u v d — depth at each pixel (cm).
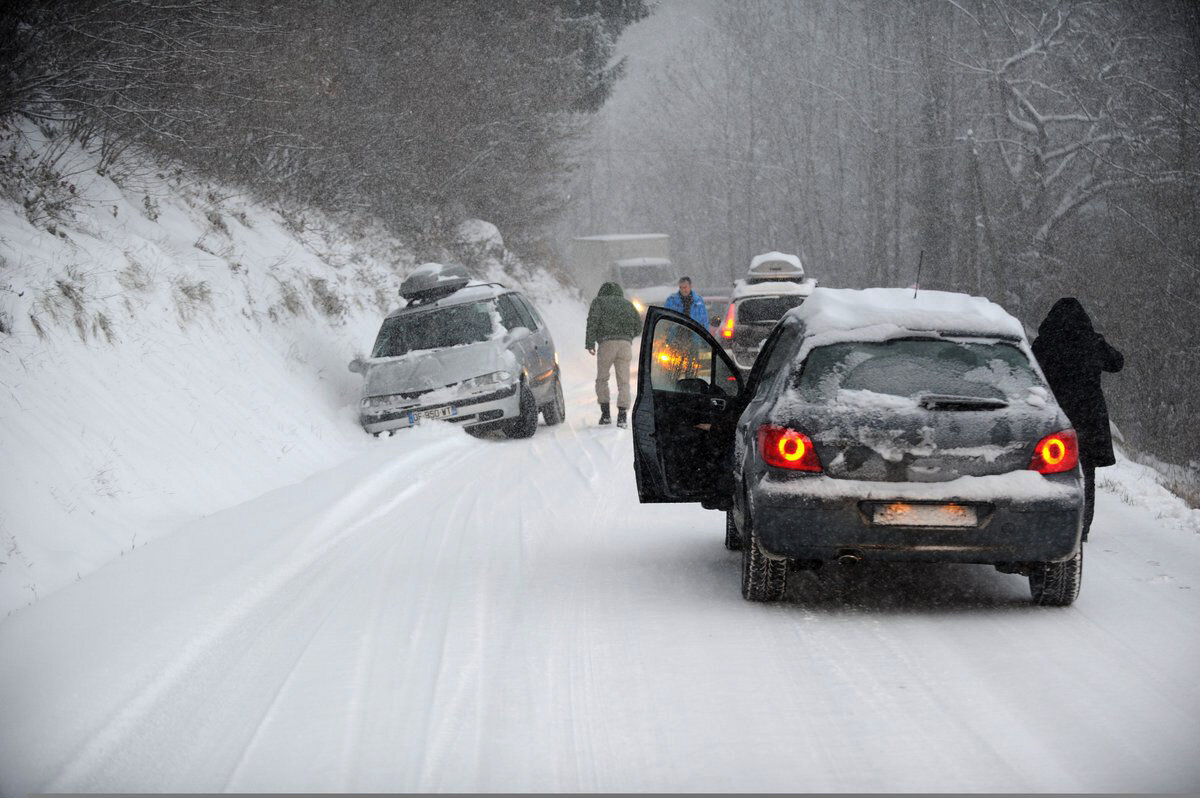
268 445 2311
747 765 828
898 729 895
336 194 4444
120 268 2366
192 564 1455
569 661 1091
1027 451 1200
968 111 8838
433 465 2431
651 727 910
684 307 3197
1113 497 2031
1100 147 6912
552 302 6384
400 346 2969
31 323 1895
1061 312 1627
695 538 1697
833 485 1204
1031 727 895
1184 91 6450
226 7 2947
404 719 940
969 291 8238
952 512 1194
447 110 5188
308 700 992
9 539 1404
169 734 922
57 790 812
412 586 1404
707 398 1495
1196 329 5809
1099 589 1355
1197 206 6128
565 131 6556
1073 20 7550
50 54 2497
